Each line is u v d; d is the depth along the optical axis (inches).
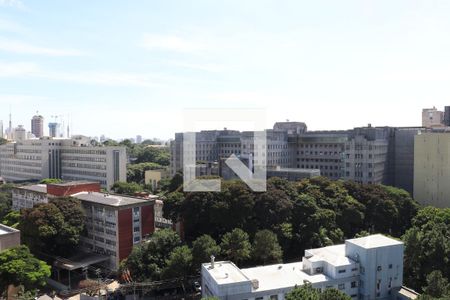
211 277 3065.9
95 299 3661.4
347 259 3304.6
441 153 5861.2
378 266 3213.6
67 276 4475.9
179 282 3698.3
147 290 3661.4
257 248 3818.9
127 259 3971.5
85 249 4916.3
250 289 2945.4
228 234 3865.7
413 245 3668.8
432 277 2920.8
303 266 3435.0
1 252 3713.1
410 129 7322.8
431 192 5994.1
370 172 6727.4
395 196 5265.8
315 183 5319.9
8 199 6697.8
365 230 4977.9
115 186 7135.8
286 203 4431.6
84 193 5388.8
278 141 7564.0
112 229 4498.0
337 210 4798.2
